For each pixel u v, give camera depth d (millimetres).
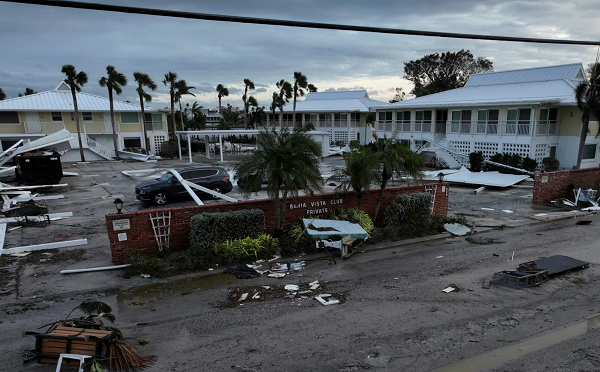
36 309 7266
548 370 5152
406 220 12812
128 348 5441
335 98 60094
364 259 10078
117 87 38156
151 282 8562
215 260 9523
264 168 10547
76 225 13367
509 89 31500
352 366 5320
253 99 59406
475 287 8086
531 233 12422
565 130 27656
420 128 34594
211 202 17281
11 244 11180
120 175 26750
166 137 45844
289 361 5461
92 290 8141
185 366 5355
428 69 62062
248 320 6750
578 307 7094
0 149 36781
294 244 10453
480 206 16672
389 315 6863
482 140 29109
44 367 5285
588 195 16672
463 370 5195
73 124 40094
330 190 19859
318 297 7660
